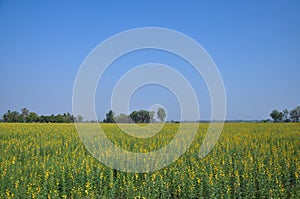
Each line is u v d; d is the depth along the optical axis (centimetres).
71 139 2291
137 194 1139
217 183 1143
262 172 1240
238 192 1109
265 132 2756
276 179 1165
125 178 1295
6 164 1409
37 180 1229
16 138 2386
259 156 1623
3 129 2950
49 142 2136
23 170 1370
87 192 1146
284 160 1441
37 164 1449
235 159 1535
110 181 1233
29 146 1970
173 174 1271
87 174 1239
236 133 2677
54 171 1304
